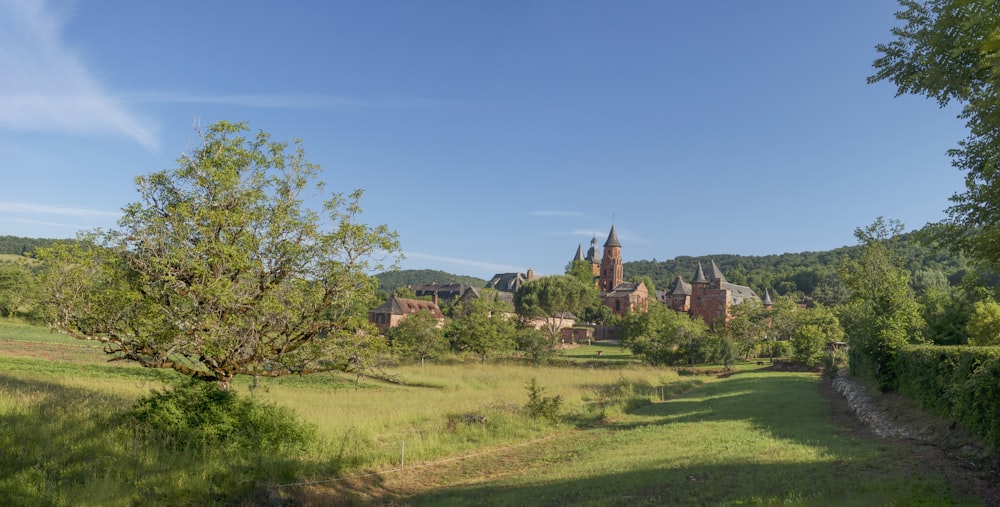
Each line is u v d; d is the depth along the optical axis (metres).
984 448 12.93
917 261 113.00
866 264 28.44
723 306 119.19
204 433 15.58
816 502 9.66
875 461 12.81
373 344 19.19
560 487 13.70
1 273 67.06
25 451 12.59
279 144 19.56
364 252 18.94
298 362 18.89
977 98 9.64
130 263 17.27
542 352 68.81
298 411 22.67
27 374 26.78
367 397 29.91
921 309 32.91
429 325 63.62
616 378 45.16
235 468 14.33
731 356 66.06
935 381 17.81
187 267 16.73
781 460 13.82
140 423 15.34
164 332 15.88
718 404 29.91
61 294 16.03
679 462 14.95
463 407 27.09
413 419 23.95
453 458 19.30
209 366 18.06
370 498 14.42
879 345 26.42
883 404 23.36
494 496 13.70
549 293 98.19
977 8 7.29
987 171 10.62
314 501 13.59
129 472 12.62
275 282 18.52
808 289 184.38
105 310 16.34
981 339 29.69
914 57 12.06
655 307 94.38
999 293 13.20
